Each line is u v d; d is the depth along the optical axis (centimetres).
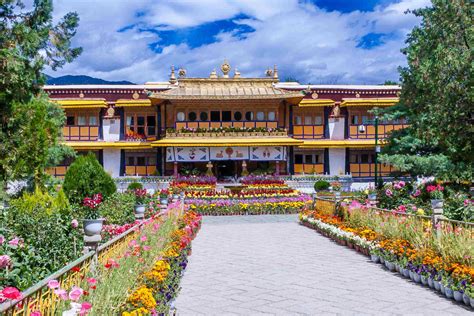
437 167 2466
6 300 391
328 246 1527
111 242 751
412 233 1141
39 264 816
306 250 1451
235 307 830
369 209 1545
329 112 4141
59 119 3038
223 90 3947
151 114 4088
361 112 4109
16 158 1645
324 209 2094
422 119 2289
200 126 3903
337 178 3822
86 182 1886
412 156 2573
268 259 1302
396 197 1820
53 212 1091
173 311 795
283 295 909
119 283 637
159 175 3916
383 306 826
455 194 1692
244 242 1636
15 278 633
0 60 1467
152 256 912
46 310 470
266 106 3934
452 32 1889
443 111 1752
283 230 1967
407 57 2420
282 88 4181
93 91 4059
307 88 4016
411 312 788
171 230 1345
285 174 3966
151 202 2223
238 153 3834
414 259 1026
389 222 1304
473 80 1631
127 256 766
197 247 1527
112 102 4062
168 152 3803
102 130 4041
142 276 777
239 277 1073
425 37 2259
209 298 891
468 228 980
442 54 1775
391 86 4291
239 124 3922
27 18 1750
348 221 1672
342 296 897
